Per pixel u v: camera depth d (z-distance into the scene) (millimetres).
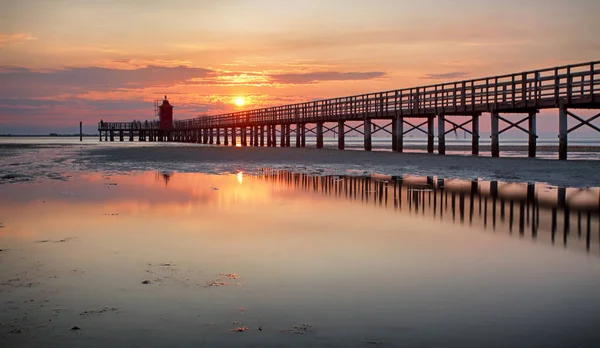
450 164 22844
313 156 30703
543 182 16875
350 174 20609
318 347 4250
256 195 14164
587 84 19906
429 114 30750
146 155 32625
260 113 54875
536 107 22844
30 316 4977
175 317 4934
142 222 10023
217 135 66562
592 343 4301
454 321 4789
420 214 11086
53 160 28938
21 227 9492
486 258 7195
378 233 8992
